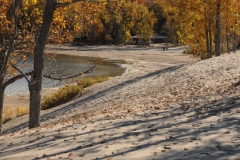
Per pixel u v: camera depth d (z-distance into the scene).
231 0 29.73
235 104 9.70
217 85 14.53
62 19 14.23
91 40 106.38
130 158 5.95
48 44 15.38
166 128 8.09
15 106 29.02
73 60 64.56
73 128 9.88
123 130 8.49
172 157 5.68
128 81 27.09
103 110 15.80
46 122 18.48
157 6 130.00
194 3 31.48
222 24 37.03
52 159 6.59
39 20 14.09
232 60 23.83
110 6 102.81
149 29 107.88
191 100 12.07
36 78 12.81
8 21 13.05
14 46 13.88
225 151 5.65
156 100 14.45
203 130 7.34
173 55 74.31
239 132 6.78
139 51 86.00
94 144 7.42
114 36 112.38
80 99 24.73
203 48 37.12
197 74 20.36
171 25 107.00
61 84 37.03
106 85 28.73
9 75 15.23
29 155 7.21
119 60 65.81
